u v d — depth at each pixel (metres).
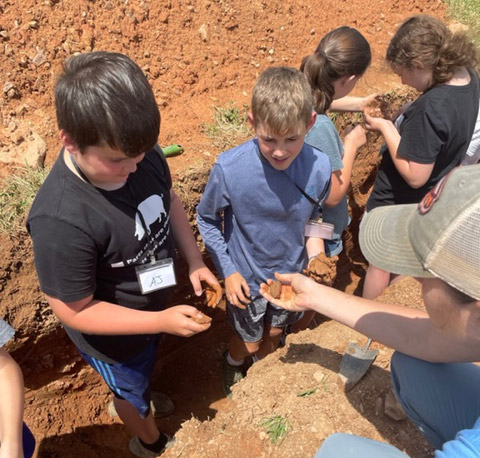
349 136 3.00
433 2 5.61
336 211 3.00
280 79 2.07
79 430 3.23
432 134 2.66
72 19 3.51
